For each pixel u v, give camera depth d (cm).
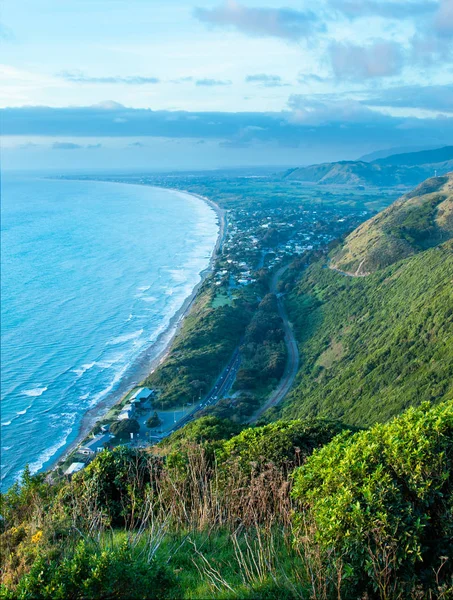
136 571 647
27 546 883
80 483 1148
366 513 702
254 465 1048
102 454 1175
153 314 9138
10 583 793
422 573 680
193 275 11912
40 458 4816
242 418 5147
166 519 938
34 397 6041
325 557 724
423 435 746
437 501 718
